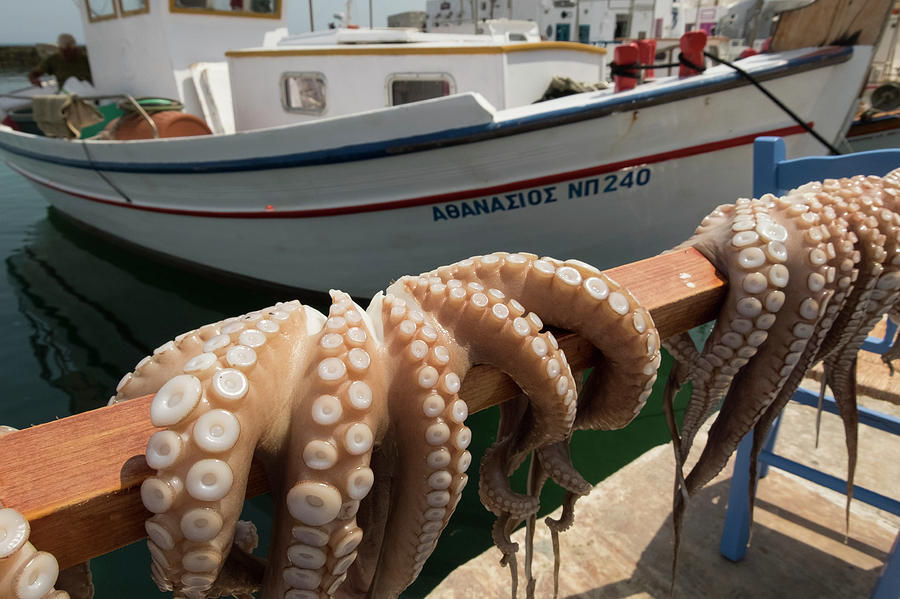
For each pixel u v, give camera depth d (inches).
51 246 322.7
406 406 29.6
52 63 307.6
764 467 103.7
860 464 110.5
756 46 518.3
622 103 153.4
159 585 26.1
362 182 177.8
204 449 22.3
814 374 88.1
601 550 90.3
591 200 171.0
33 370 195.8
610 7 804.6
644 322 36.7
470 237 182.9
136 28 262.4
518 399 45.1
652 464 109.5
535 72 203.8
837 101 161.0
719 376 49.1
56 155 267.9
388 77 200.4
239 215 209.9
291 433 26.3
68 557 23.1
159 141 204.2
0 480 23.0
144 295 255.6
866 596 82.4
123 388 33.3
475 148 160.7
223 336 27.4
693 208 177.9
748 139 164.4
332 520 25.6
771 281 44.4
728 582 84.4
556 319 37.2
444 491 31.1
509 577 85.7
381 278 206.1
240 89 229.8
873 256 50.6
